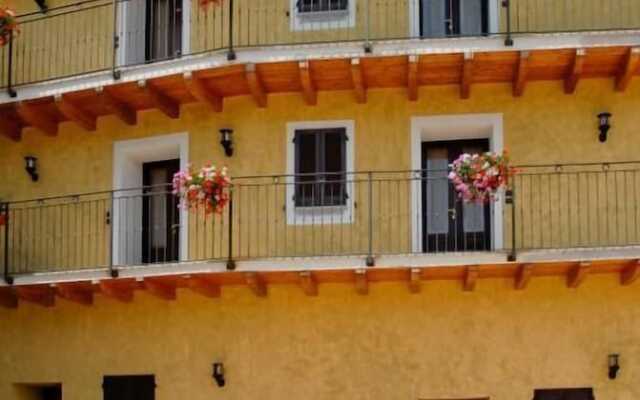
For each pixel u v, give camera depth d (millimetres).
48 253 19062
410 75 17031
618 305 17031
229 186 16953
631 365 16906
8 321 19281
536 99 17578
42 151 19438
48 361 18891
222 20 18453
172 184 17516
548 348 17047
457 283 17266
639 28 17062
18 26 18391
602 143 17422
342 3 18031
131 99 18266
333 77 17453
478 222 17688
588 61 16938
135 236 18797
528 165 17109
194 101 18344
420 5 18000
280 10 18156
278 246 17656
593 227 17188
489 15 17734
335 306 17516
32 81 19484
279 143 17953
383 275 16953
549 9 17578
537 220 17266
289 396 17469
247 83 17500
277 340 17625
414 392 17172
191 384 17891
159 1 19234
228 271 16875
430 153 18078
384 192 17562
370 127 17797
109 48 19125
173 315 18125
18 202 18797
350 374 17344
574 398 16922
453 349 17172
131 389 18234
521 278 16688
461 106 17672
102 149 18984
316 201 17688
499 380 17047
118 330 18453
